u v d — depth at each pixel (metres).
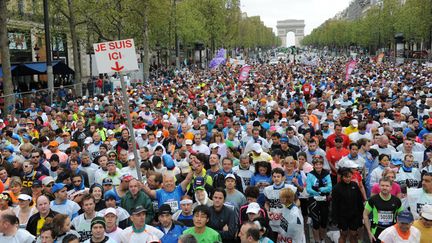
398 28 70.75
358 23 111.12
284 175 8.84
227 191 8.25
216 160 9.34
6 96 21.52
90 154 12.93
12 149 12.47
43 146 13.02
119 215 7.81
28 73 32.72
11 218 6.97
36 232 7.64
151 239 6.48
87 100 24.47
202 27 66.25
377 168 10.06
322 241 9.70
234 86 30.44
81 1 34.12
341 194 8.88
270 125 15.23
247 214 7.10
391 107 18.17
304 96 25.77
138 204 8.07
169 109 19.31
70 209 8.12
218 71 52.44
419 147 11.68
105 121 17.56
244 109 18.88
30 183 10.27
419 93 23.02
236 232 7.38
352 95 24.33
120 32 37.59
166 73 53.03
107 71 8.19
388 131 12.83
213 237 6.71
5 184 9.66
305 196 9.88
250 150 11.53
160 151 10.85
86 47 43.81
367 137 12.45
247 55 125.94
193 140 13.57
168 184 8.44
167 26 54.09
